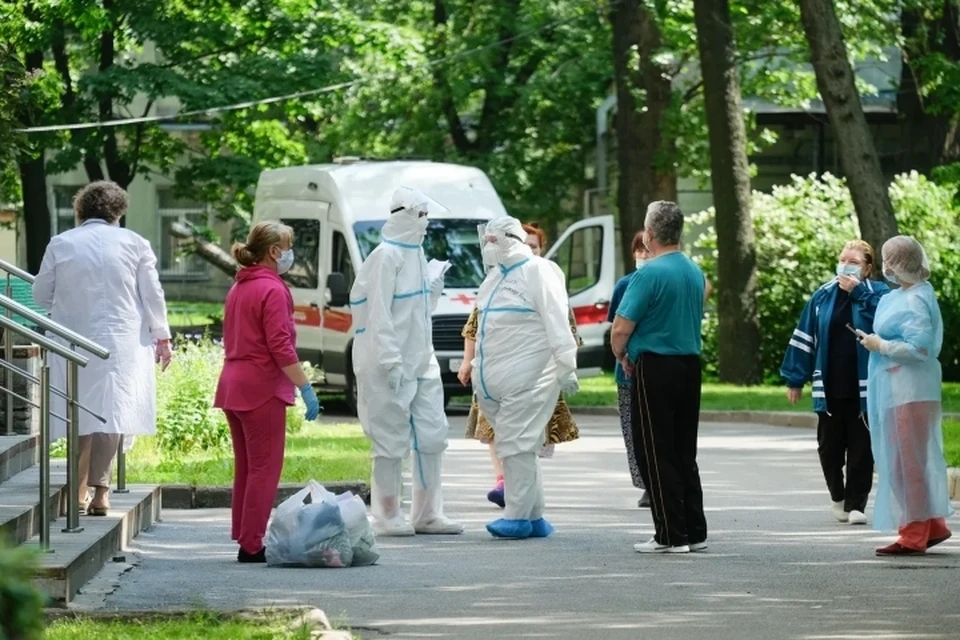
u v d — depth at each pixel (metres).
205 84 86.19
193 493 38.16
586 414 69.94
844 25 81.81
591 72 103.88
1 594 10.98
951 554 29.66
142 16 86.12
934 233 81.94
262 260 29.09
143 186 149.62
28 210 88.94
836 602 24.50
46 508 24.67
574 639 21.45
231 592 25.39
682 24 85.00
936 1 80.94
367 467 41.50
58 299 30.39
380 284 32.31
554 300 31.84
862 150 66.00
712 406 67.12
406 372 32.62
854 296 33.91
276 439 28.86
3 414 35.00
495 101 108.50
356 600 24.70
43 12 82.44
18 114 30.91
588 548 30.66
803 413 61.84
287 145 95.88
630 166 88.50
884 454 29.45
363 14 104.88
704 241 86.50
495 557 29.50
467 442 55.28
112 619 21.59
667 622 22.77
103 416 29.92
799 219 83.62
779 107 96.50
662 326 29.30
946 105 77.69
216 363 51.00
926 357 29.20
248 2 88.25
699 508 29.98
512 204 108.12
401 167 66.94
